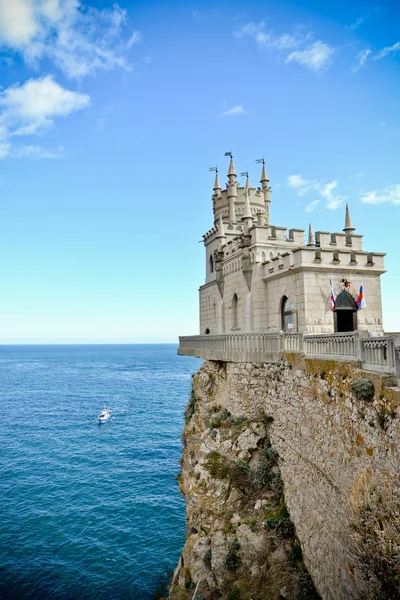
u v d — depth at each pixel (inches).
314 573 610.9
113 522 1439.5
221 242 1421.0
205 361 1168.8
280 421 775.1
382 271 1013.2
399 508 370.9
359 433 479.5
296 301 959.6
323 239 1064.2
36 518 1459.2
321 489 587.8
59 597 1059.9
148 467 1984.5
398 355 425.4
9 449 2262.6
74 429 2723.9
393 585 366.3
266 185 1797.5
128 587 1098.1
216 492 827.4
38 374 6879.9
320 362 609.0
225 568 717.3
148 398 4015.8
